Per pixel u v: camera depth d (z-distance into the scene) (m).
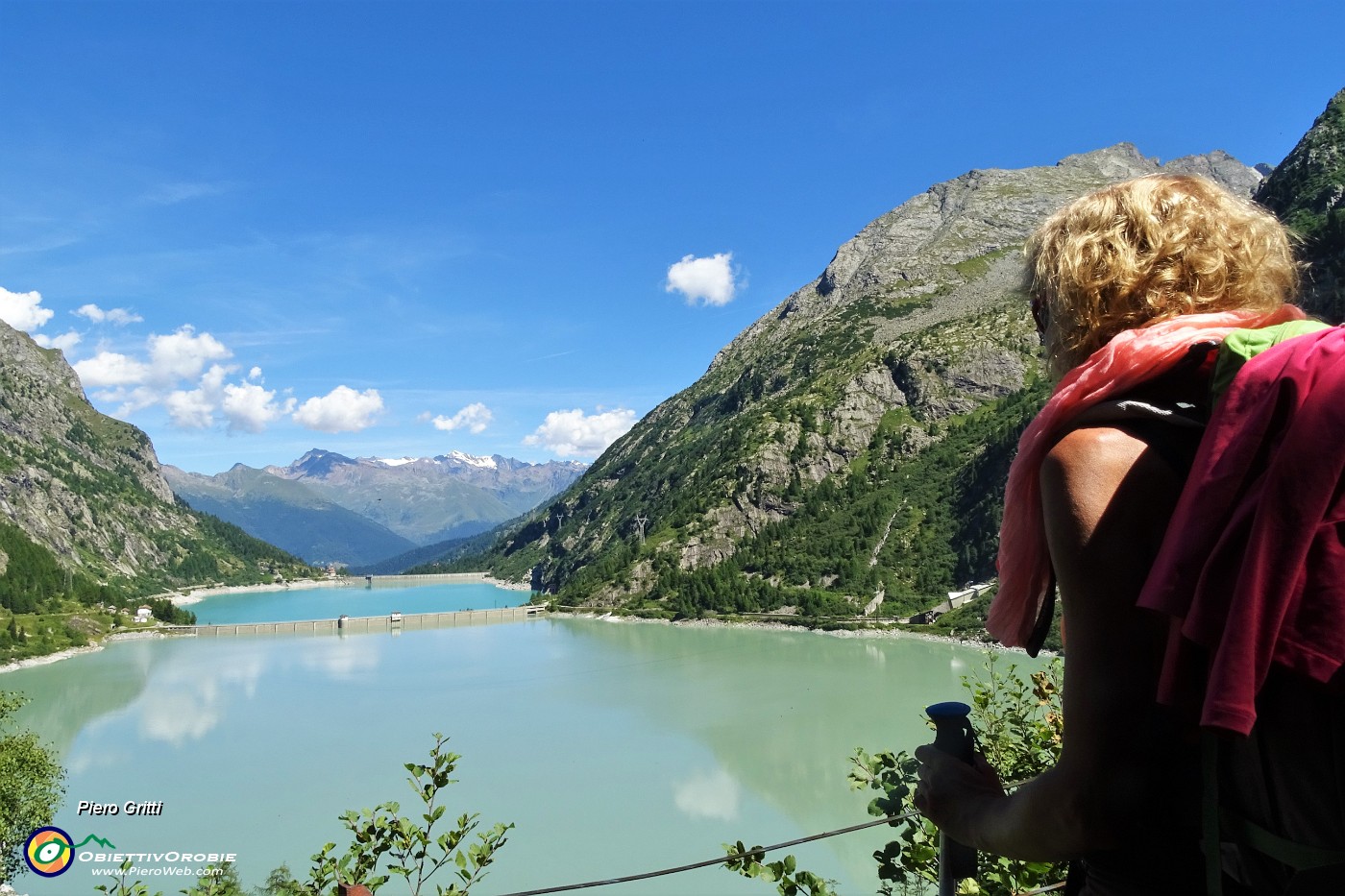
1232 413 1.34
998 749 6.26
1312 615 1.17
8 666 119.00
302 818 51.03
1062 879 4.52
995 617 1.82
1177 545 1.31
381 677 104.62
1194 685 1.31
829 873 38.66
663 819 49.38
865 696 83.00
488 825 48.56
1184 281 1.64
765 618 143.50
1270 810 1.29
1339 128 116.31
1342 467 1.18
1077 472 1.47
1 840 33.97
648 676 99.00
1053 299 1.82
